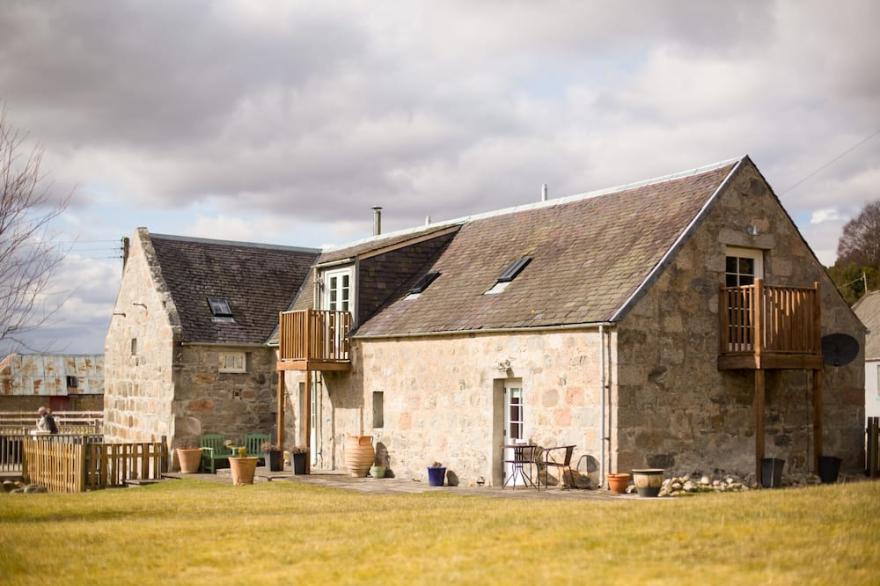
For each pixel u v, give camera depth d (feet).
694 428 65.10
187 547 35.55
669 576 28.55
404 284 86.99
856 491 45.27
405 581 29.27
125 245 115.24
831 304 74.18
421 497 57.47
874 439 73.20
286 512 47.34
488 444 70.28
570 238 76.23
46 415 101.71
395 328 79.51
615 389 61.82
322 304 90.53
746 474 67.41
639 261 66.28
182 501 54.24
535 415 67.21
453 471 73.05
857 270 231.50
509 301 72.18
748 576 28.30
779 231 71.26
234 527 40.04
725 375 67.05
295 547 35.01
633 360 62.64
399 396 78.69
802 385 71.82
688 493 58.75
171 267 100.12
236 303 99.76
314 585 29.50
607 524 37.14
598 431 62.64
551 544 33.45
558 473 64.95
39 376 165.58
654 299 63.82
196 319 95.30
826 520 36.14
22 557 34.19
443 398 74.49
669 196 72.13
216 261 103.81
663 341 64.08
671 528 35.58
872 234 240.32
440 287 81.87
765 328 64.95
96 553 34.81
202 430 92.89
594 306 64.39
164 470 87.40
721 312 67.00
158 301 95.86
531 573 29.45
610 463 61.72
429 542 34.88
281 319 86.69
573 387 64.59
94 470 79.36
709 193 68.44
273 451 85.05
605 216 75.92
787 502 41.27
